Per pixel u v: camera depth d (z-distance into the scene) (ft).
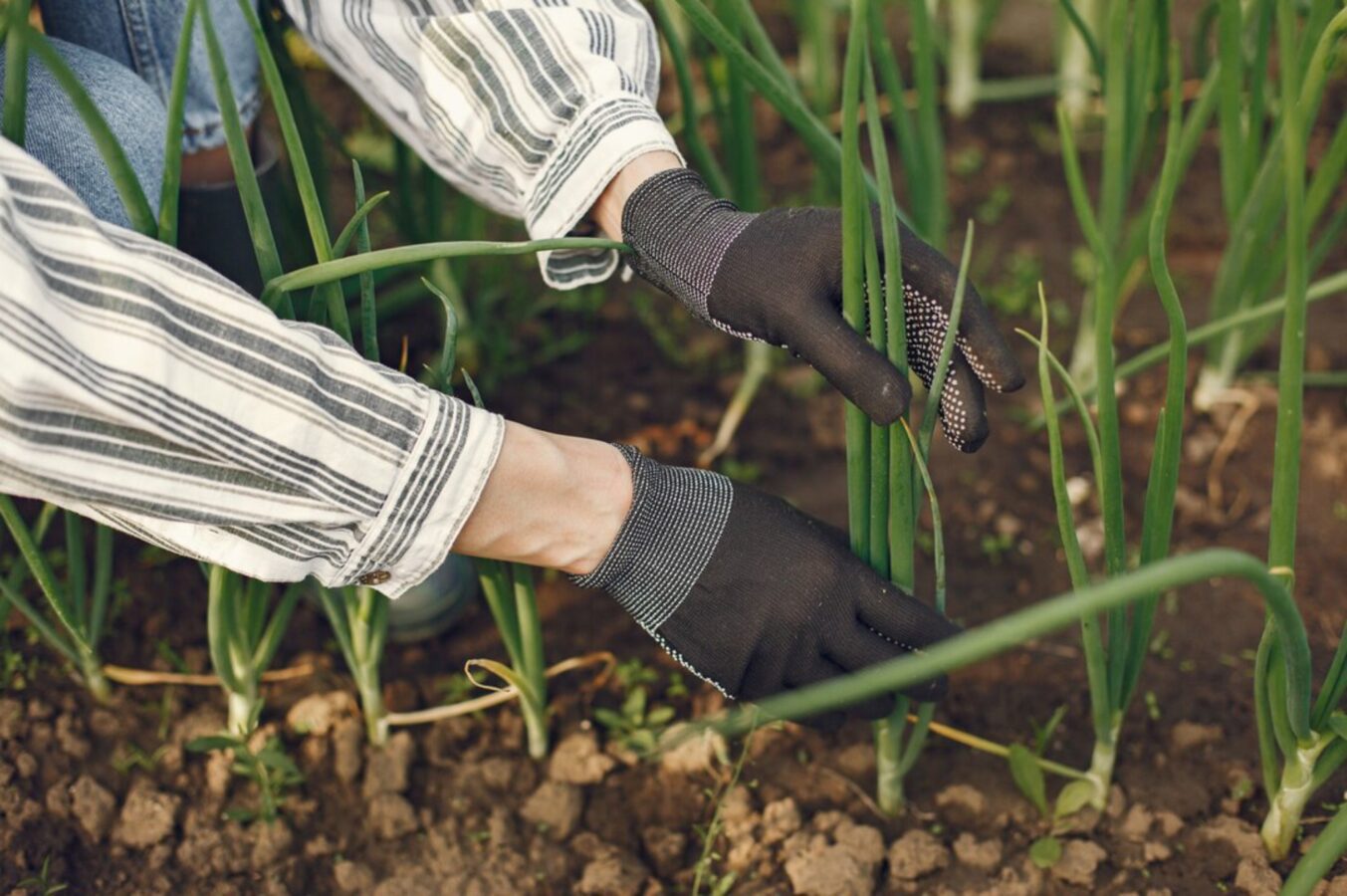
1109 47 4.11
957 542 4.66
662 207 3.04
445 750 4.03
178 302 2.50
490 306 5.52
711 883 3.66
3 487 2.52
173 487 2.59
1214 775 3.81
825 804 3.85
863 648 3.08
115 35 3.57
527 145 3.23
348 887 3.67
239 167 2.73
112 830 3.76
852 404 2.96
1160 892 3.49
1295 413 2.76
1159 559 3.27
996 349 2.87
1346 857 3.50
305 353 2.59
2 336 2.26
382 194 2.89
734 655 3.06
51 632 3.82
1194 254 5.77
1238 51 4.00
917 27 4.40
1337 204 5.72
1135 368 4.08
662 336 5.43
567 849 3.80
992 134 6.38
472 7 3.33
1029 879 3.58
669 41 3.89
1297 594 4.34
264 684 4.18
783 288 2.86
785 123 6.43
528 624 3.66
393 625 4.22
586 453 2.98
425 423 2.68
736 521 3.03
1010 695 4.10
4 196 2.29
